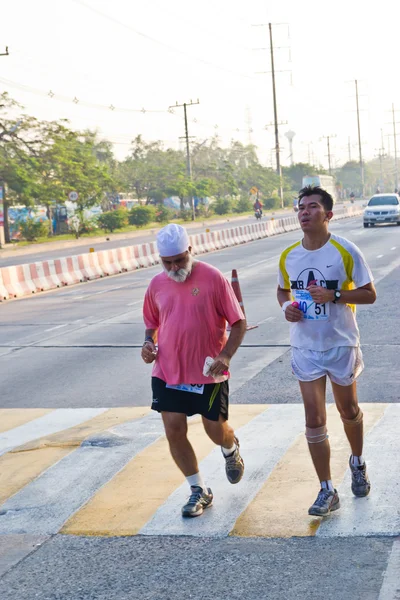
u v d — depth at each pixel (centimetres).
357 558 510
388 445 733
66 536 583
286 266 594
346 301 571
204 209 10238
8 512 638
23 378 1197
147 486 673
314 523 568
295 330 590
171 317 591
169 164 11844
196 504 600
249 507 608
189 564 520
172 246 575
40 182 6262
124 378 1152
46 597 487
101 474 714
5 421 950
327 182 11275
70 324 1728
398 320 1536
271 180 14038
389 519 565
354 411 600
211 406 593
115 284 2634
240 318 595
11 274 2461
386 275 2341
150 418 908
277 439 781
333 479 653
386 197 5234
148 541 562
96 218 7044
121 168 10650
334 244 578
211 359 588
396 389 983
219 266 3022
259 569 505
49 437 852
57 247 5372
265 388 1033
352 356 587
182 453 604
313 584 479
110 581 504
